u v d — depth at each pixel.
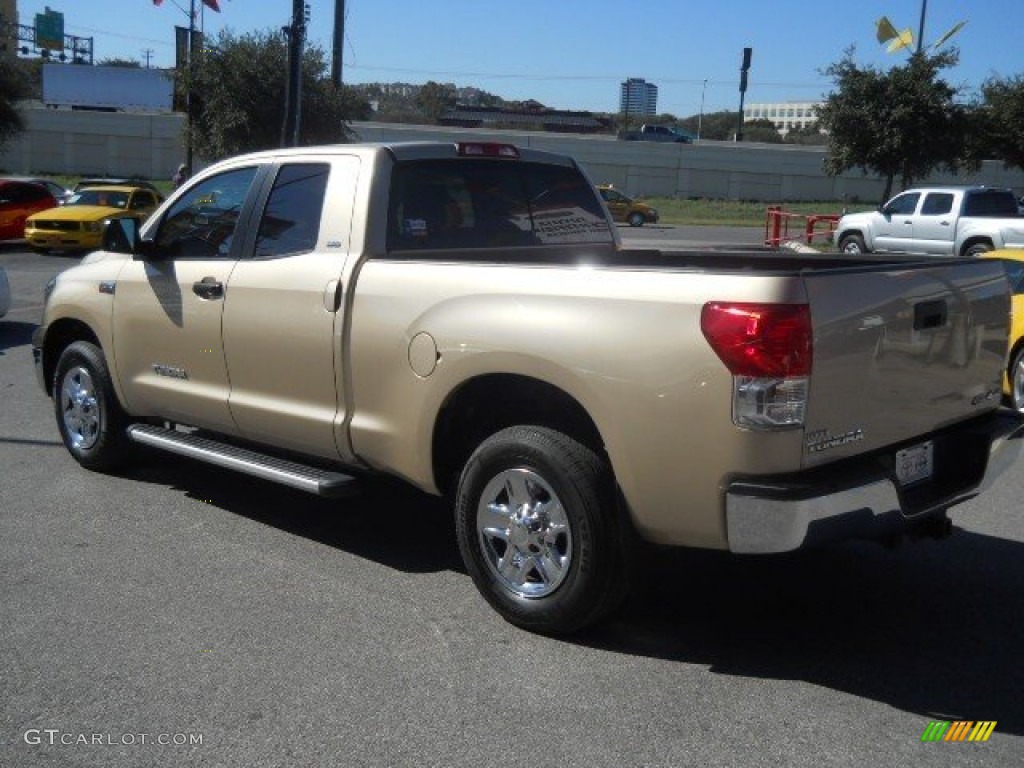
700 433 3.95
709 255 6.00
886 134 31.12
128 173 68.44
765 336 3.80
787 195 69.62
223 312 5.71
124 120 67.75
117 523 6.04
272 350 5.47
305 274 5.29
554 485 4.37
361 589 5.10
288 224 5.56
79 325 7.00
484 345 4.51
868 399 4.15
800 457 3.91
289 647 4.45
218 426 5.98
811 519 3.87
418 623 4.71
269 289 5.45
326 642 4.50
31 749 3.65
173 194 6.35
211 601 4.93
